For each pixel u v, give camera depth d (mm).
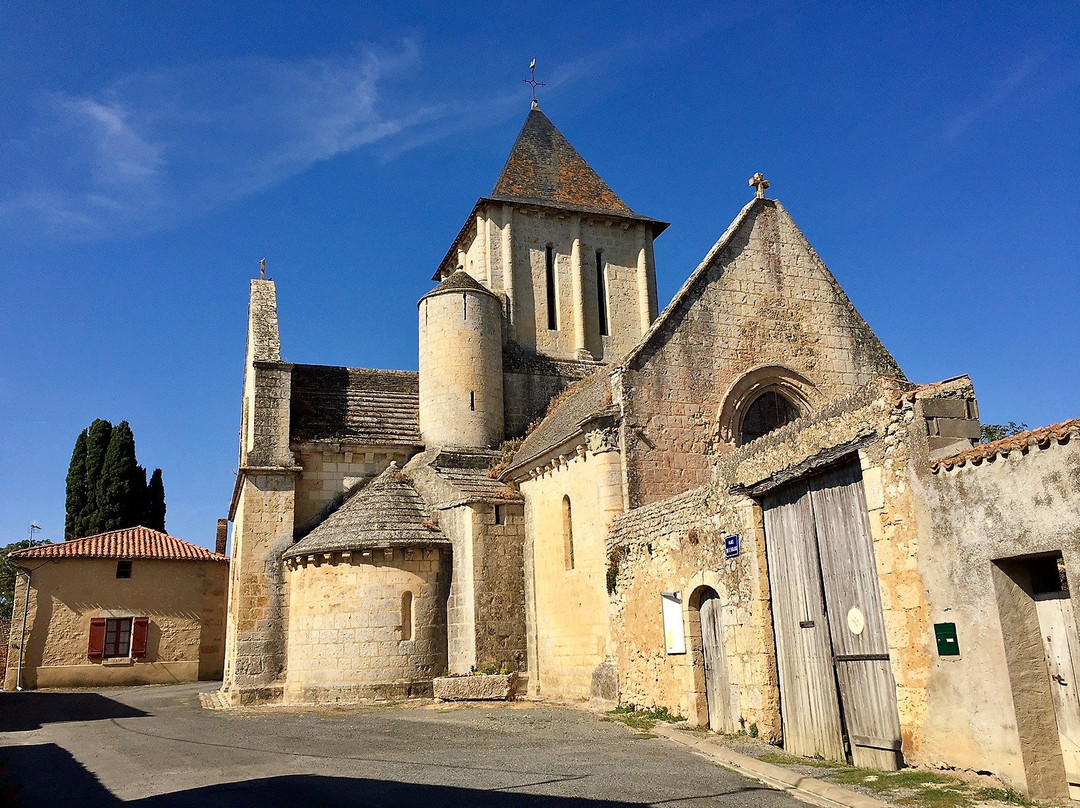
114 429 48750
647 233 35125
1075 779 9117
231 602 27953
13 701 25969
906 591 10852
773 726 13539
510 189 33625
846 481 12281
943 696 10227
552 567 22469
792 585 13461
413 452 28547
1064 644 9398
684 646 16156
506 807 9156
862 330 24781
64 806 9656
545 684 22234
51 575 33625
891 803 9195
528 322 32531
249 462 26062
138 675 33875
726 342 22938
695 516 16172
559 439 22016
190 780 11078
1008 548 9438
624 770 11445
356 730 15938
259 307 29250
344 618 22547
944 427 10805
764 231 24516
